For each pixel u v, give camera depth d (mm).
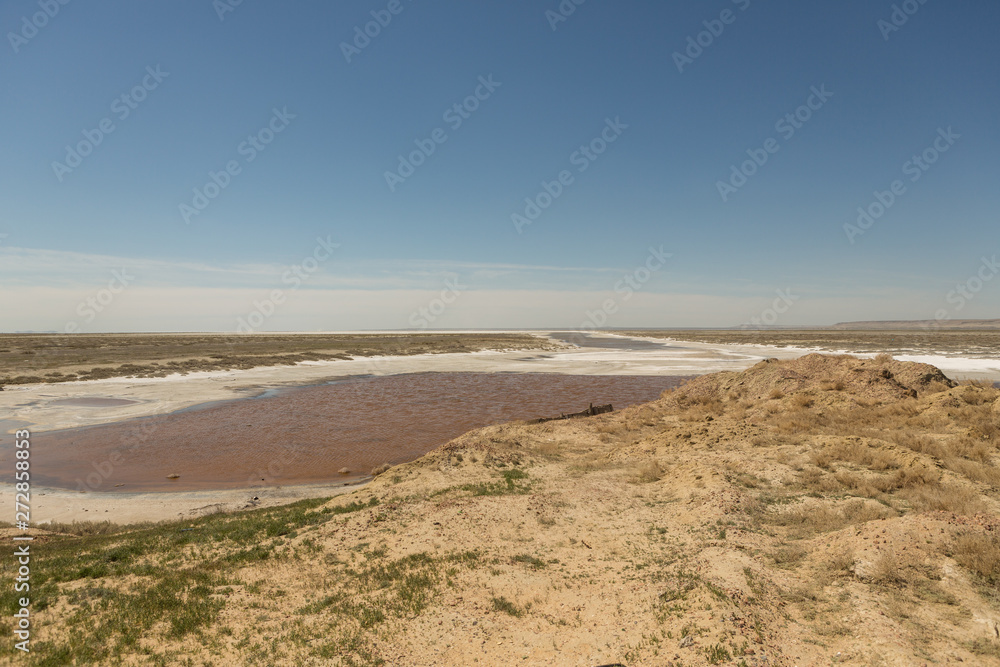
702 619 6879
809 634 6492
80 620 8055
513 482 15406
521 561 9953
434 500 13875
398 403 37875
